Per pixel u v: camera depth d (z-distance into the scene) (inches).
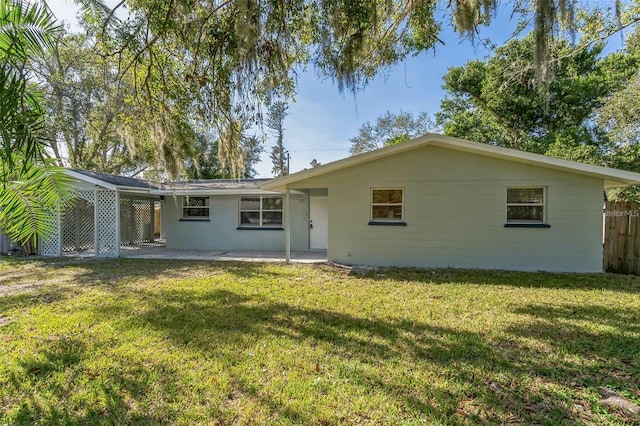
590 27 268.5
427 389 107.0
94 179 405.4
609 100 485.4
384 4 178.2
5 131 86.6
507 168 315.9
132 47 187.0
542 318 174.1
